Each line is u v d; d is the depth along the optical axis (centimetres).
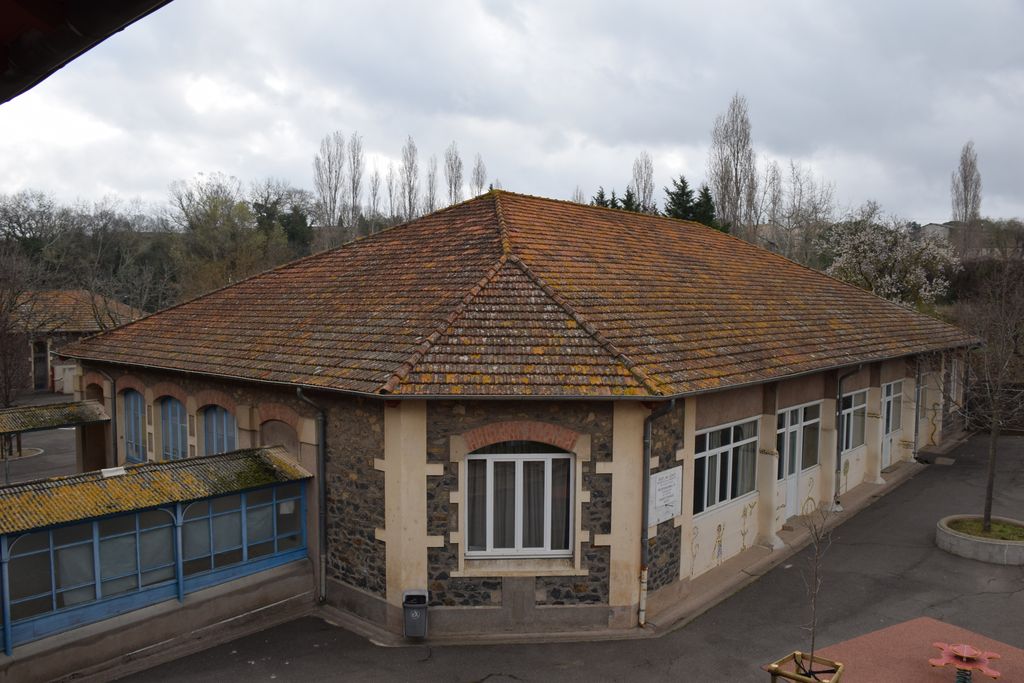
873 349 1795
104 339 1892
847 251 4038
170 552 1086
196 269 4719
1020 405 1912
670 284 1570
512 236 1438
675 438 1170
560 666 996
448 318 1137
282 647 1068
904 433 2212
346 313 1376
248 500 1174
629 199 4281
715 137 5231
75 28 275
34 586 954
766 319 1628
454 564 1089
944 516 1670
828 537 1397
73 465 2416
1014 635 1083
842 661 1002
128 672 995
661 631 1102
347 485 1173
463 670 988
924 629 1102
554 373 1054
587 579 1099
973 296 3716
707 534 1316
